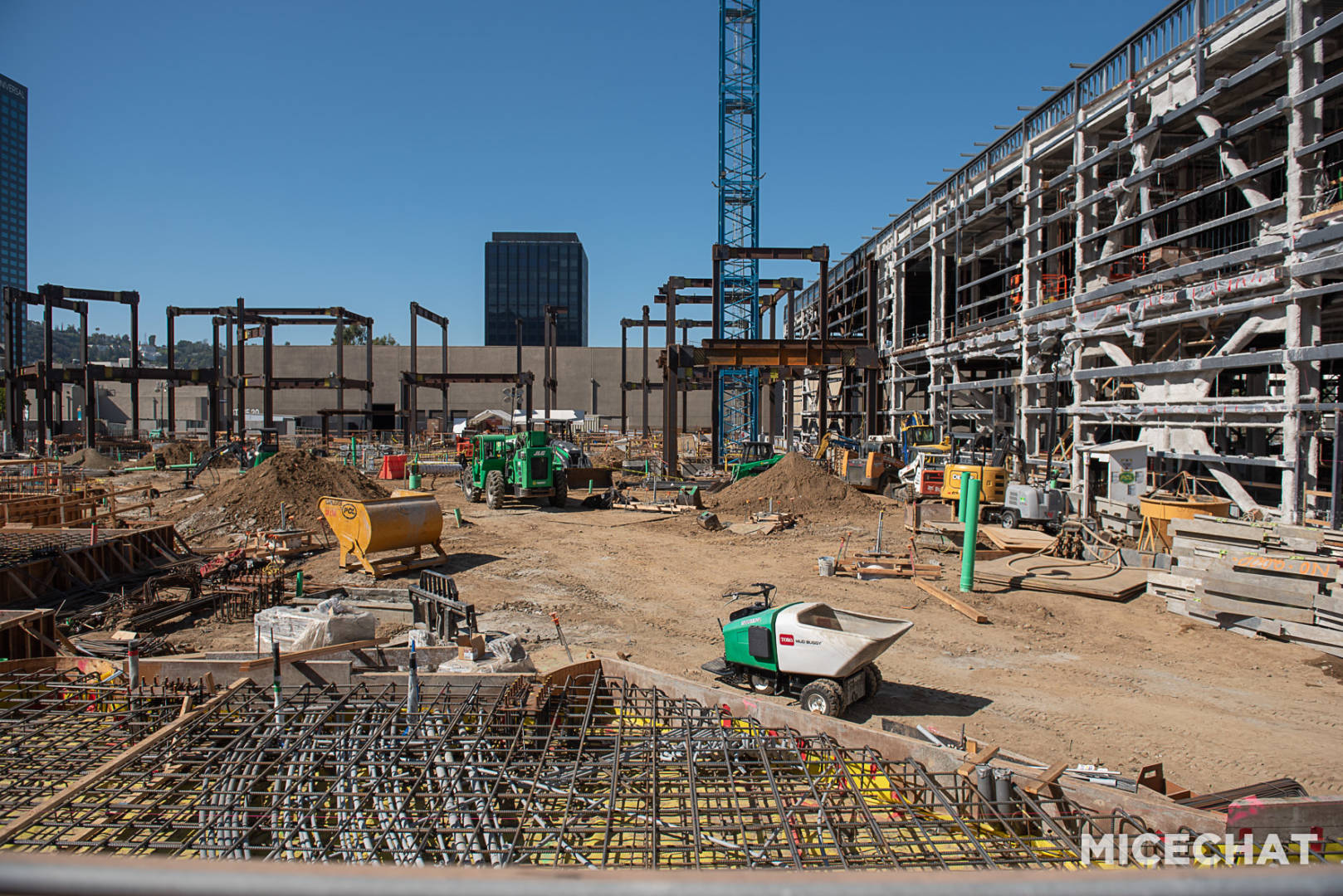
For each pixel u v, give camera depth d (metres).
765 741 7.30
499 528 24.92
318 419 85.88
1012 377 31.84
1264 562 13.34
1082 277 27.73
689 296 64.12
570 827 5.93
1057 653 12.57
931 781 6.52
